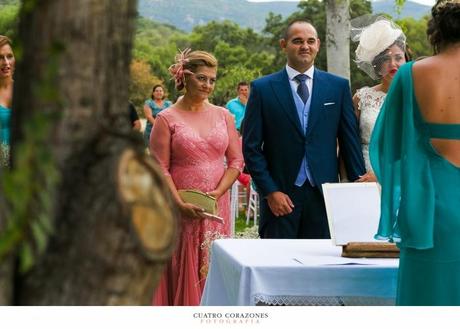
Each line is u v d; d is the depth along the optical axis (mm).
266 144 6977
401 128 4727
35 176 2031
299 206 6848
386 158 4723
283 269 4676
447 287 4477
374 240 5031
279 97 6922
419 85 4559
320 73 7023
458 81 4488
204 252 6848
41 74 2137
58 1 2137
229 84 55438
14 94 2188
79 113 2152
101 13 2154
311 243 5551
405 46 6969
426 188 4488
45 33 2137
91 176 2133
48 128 2107
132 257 2133
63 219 2121
